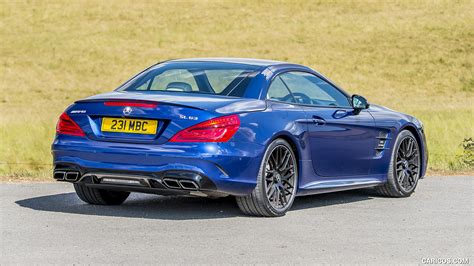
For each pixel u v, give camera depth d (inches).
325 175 607.8
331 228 521.0
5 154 1095.6
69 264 409.1
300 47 3976.4
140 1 4628.4
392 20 4357.8
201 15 4439.0
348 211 596.1
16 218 539.2
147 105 534.3
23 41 3973.9
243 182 536.7
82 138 548.4
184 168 521.7
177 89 570.6
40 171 837.8
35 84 3385.8
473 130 1422.2
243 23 4328.3
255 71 582.6
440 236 500.4
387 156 666.8
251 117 544.4
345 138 621.3
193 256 430.3
